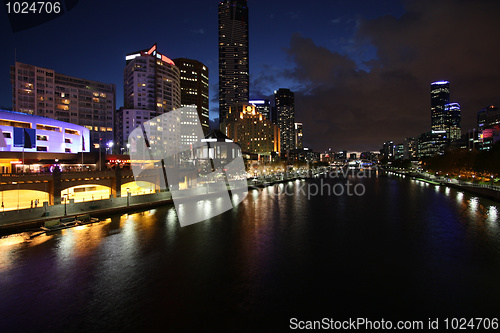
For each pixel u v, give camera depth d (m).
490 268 28.31
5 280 25.97
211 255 32.47
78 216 46.97
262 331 18.25
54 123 80.31
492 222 48.59
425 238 39.16
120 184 63.94
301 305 21.42
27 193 50.47
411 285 24.69
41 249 34.25
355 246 35.78
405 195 87.81
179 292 23.61
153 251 33.84
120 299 22.50
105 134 159.50
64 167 71.75
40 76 138.88
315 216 55.47
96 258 31.45
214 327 18.72
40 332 18.47
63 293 23.55
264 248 35.03
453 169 120.38
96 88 164.75
